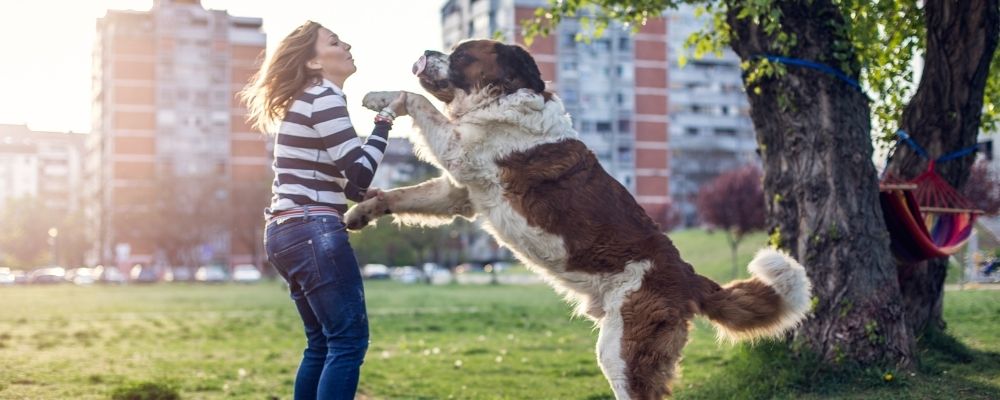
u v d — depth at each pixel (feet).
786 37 20.84
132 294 116.06
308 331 15.31
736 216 131.23
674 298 15.40
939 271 24.34
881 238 21.21
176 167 247.70
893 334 20.79
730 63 269.03
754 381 20.88
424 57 17.19
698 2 26.73
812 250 21.24
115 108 244.63
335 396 14.02
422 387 25.03
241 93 16.08
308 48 14.79
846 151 21.17
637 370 15.15
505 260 227.81
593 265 15.70
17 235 302.66
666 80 234.99
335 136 14.19
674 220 178.40
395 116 15.87
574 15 28.14
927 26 24.13
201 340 41.60
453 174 16.31
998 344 25.03
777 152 21.97
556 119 16.42
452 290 108.37
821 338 20.95
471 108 16.66
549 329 44.34
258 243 211.00
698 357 28.09
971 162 24.99
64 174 433.89
